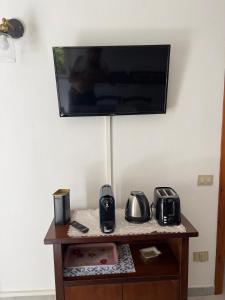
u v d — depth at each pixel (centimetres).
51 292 200
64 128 184
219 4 176
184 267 153
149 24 176
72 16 174
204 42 179
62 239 144
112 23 175
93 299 154
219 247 202
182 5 175
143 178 192
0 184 188
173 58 180
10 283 200
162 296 156
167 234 147
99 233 149
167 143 189
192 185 195
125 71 168
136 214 159
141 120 186
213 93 185
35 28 173
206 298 205
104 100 172
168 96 184
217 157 193
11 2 170
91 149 187
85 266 157
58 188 190
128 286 154
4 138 183
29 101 180
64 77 167
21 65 177
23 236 194
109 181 190
